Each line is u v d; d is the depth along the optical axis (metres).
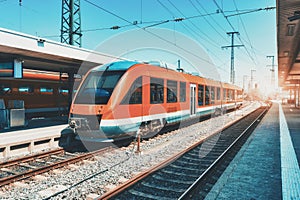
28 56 11.12
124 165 6.84
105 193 4.59
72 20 19.11
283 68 27.88
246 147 9.17
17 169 6.85
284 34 14.27
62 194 4.98
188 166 6.88
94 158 7.68
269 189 5.14
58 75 19.52
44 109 18.31
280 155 7.92
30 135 9.28
